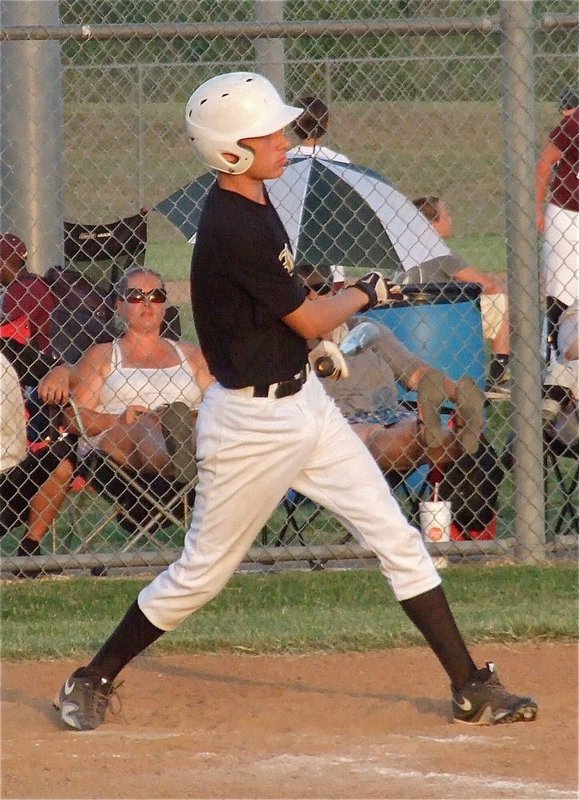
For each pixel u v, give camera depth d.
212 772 11.37
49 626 17.17
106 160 40.62
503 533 21.55
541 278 22.56
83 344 21.44
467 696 12.70
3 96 23.53
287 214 21.64
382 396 20.61
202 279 11.95
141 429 19.52
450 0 29.42
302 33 19.20
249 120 11.68
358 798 10.62
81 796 10.77
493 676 12.81
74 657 15.75
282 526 21.83
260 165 11.84
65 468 19.84
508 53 19.59
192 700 14.03
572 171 22.42
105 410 19.97
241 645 15.98
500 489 22.83
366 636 16.08
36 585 19.59
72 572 20.47
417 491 21.41
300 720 13.23
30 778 11.25
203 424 12.34
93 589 19.36
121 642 12.98
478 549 20.08
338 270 24.23
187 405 19.41
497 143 40.00
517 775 11.18
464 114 38.72
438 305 21.44
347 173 22.16
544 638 16.09
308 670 15.11
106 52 34.16
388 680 14.64
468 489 20.12
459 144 39.44
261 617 17.39
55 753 12.01
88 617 17.89
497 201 41.81
